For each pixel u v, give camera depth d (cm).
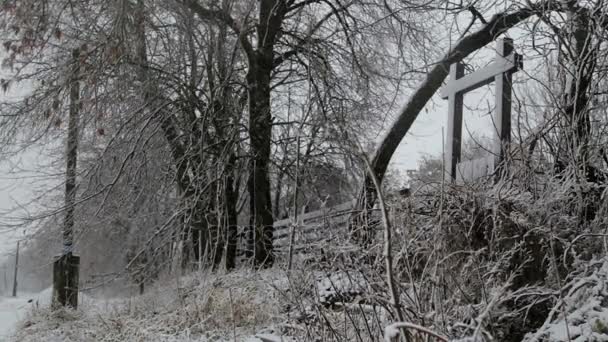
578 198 590
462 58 1203
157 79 1452
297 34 1642
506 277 491
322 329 495
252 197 1480
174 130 1537
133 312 1018
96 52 1323
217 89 1455
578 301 455
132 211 1495
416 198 607
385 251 321
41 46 1358
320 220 646
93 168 1419
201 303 861
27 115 1438
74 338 929
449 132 977
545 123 678
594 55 694
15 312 1509
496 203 550
